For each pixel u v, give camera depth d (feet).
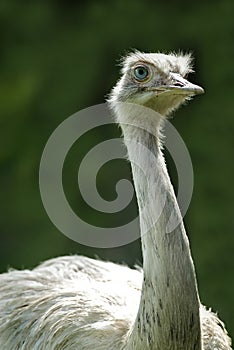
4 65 62.90
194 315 23.16
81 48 62.18
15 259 57.67
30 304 28.12
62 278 29.40
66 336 26.23
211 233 54.44
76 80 61.57
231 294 51.57
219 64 59.67
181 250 22.94
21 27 63.57
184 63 24.44
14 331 27.99
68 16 63.31
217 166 56.90
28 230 58.70
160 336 23.16
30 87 61.87
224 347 26.58
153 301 23.12
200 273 53.01
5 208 59.77
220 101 58.90
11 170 60.75
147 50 60.80
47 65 62.34
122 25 61.67
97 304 26.45
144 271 23.31
